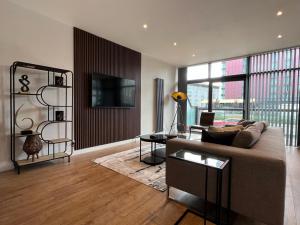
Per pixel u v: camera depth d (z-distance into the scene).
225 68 5.63
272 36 3.73
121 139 4.67
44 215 1.68
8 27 2.68
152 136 3.30
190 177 1.83
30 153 2.75
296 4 2.56
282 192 1.37
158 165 2.99
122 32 3.71
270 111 4.75
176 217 1.67
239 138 1.76
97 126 4.06
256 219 1.49
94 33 3.79
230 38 3.89
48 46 3.14
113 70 4.34
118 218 1.65
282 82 4.57
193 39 4.00
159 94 5.81
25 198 1.96
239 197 1.55
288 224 1.57
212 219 1.65
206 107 6.13
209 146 1.74
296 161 3.26
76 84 3.60
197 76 6.32
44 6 2.78
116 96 4.36
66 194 2.06
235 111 5.42
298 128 4.40
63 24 3.33
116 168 2.85
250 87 5.08
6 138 2.72
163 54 5.22
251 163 1.48
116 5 2.68
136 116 5.11
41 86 3.07
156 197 2.02
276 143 1.93
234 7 2.67
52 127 3.28
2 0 2.61
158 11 2.83
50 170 2.76
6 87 2.69
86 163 3.09
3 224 1.55
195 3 2.58
